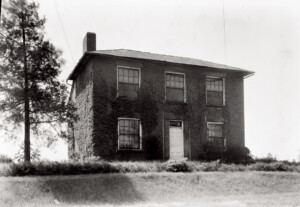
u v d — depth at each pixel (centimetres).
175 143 2314
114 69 2188
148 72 2288
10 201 1259
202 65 2416
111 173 1689
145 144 2202
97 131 2081
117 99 2166
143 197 1488
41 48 1822
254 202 1370
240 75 2609
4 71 1750
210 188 1711
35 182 1408
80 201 1346
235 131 2520
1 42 1770
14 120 1800
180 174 1781
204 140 2395
